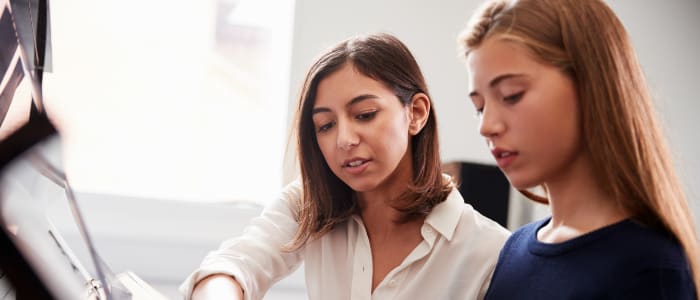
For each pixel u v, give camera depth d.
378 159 1.00
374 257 1.12
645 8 3.16
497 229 1.11
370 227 1.14
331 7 2.71
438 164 1.12
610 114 0.61
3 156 0.36
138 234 2.56
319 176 1.11
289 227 1.19
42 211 0.66
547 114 0.61
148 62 2.65
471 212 1.13
